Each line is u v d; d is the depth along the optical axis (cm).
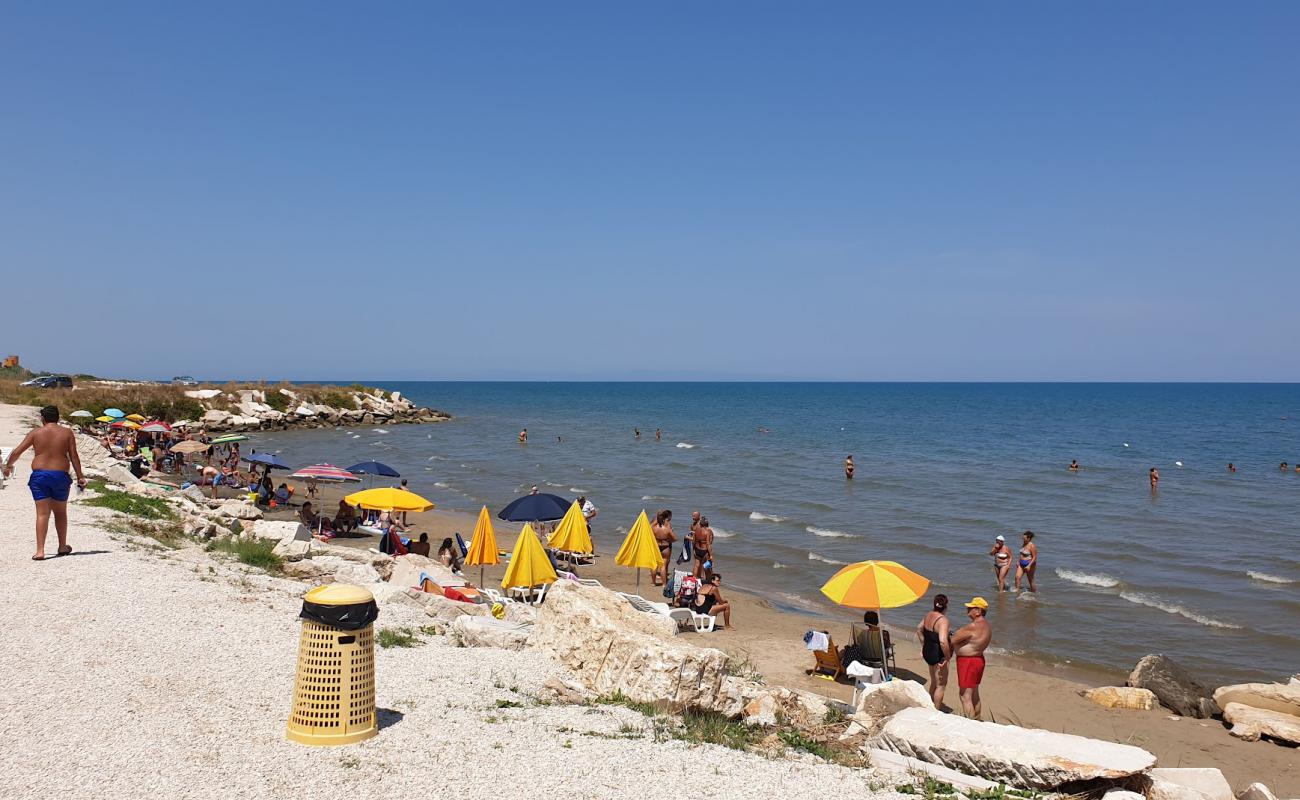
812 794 618
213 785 537
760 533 3034
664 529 2189
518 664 909
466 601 1537
